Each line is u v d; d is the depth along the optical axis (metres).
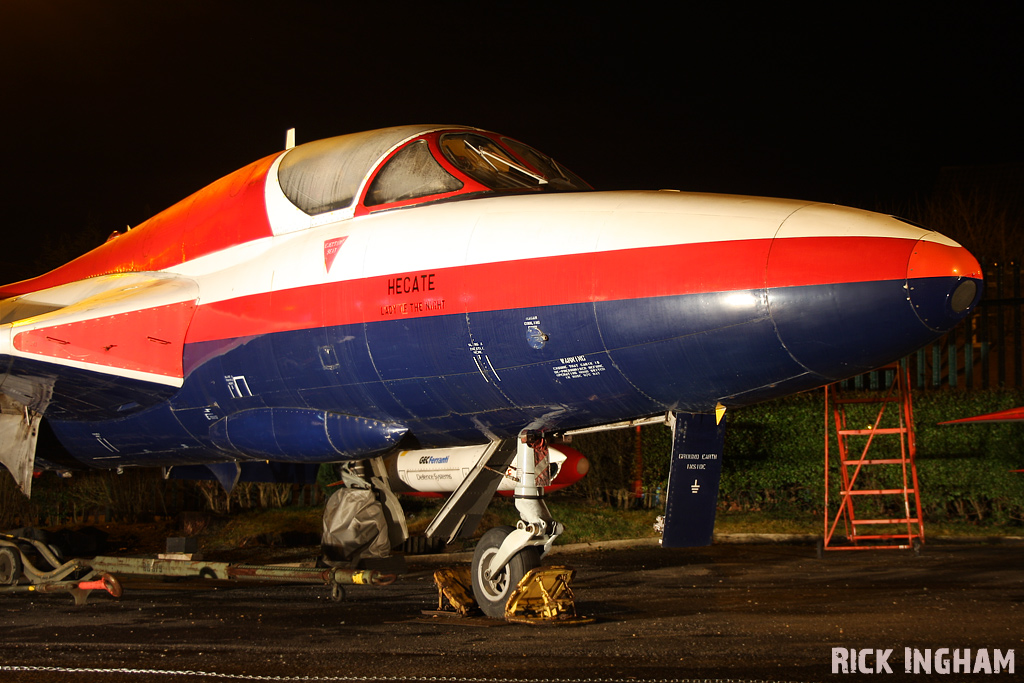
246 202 7.80
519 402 6.20
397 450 7.38
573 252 5.80
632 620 6.62
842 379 5.39
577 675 4.87
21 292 10.23
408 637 6.16
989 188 28.98
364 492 8.59
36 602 8.48
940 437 13.18
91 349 7.58
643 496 14.98
